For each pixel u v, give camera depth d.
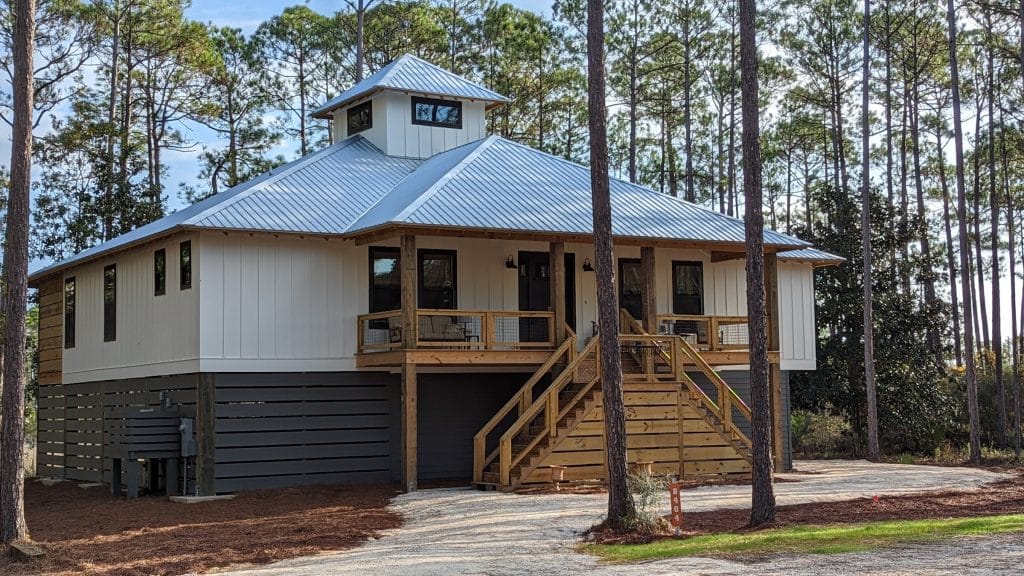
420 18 43.78
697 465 21.77
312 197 23.11
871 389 30.58
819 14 41.75
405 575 11.62
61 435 28.34
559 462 20.58
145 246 23.45
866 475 23.12
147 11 40.06
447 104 28.53
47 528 16.88
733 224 24.81
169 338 21.92
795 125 45.97
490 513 16.61
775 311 24.30
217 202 24.25
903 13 39.56
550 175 25.27
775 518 14.82
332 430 21.77
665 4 42.56
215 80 42.84
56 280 29.53
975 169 40.78
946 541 12.34
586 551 12.95
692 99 46.34
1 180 38.28
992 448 34.47
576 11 42.44
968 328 29.12
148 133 42.50
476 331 23.06
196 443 20.55
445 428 23.16
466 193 22.38
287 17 45.06
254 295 21.11
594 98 15.21
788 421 26.14
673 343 22.22
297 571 12.24
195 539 15.13
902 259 37.28
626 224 22.73
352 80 45.34
